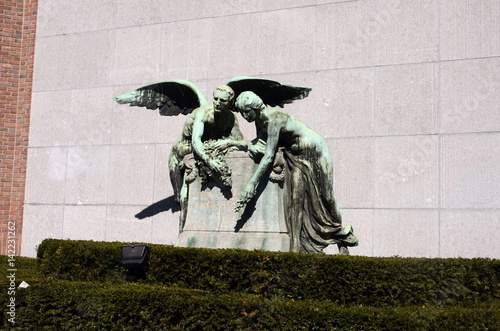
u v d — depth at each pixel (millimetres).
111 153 12422
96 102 12711
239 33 11812
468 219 9898
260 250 7039
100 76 12758
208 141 8617
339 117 10906
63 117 12930
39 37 13375
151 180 12023
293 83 11281
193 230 8406
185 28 12234
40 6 13414
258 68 11578
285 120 8156
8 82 13328
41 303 6934
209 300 6375
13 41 13406
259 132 8367
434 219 10094
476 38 10250
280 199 8148
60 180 12766
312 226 8359
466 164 10031
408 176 10344
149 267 7309
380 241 10367
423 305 6379
